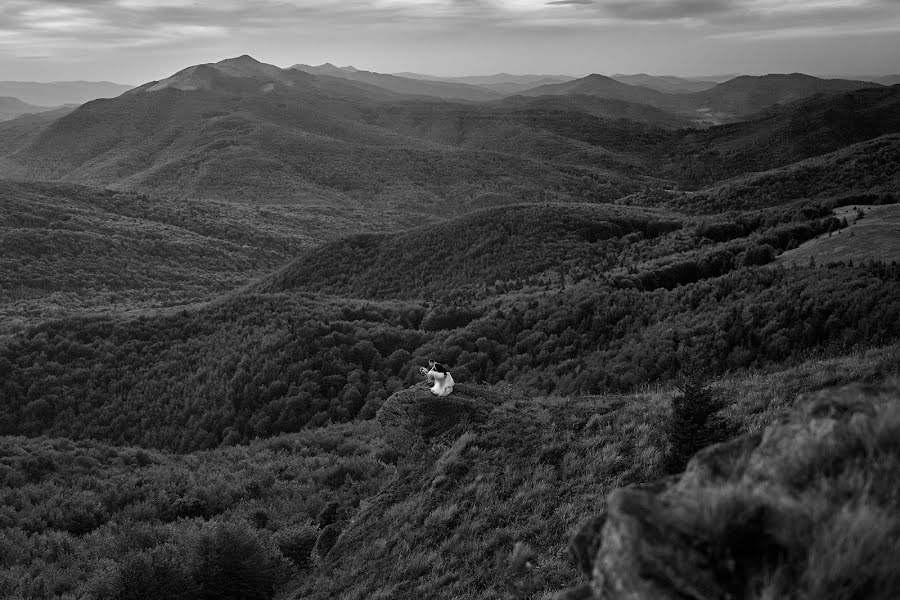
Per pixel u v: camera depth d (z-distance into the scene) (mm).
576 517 9086
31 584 14305
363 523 13461
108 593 12117
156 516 21531
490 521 10180
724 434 8391
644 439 10219
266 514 20641
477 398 15703
